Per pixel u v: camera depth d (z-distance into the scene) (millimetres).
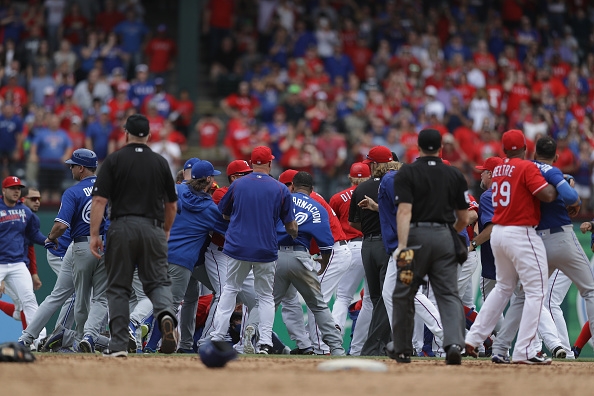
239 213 36438
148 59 81500
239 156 68938
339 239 40688
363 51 82188
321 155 67500
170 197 29266
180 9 79500
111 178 28531
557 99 77625
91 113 67750
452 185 28422
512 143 30484
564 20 91500
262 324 37406
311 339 41781
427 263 28234
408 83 78375
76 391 18641
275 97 74250
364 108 72500
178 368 24875
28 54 76375
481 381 21938
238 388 19547
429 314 34562
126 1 82562
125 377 21766
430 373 24328
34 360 26750
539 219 30781
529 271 30250
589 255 54625
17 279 41031
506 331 32344
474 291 50562
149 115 68562
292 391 19109
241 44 83688
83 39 80750
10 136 65062
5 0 83438
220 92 80500
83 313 36656
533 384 21609
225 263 40062
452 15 89500
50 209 60781
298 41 81625
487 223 36594
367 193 37844
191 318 40562
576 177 66312
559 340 37875
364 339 40125
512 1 89625
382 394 18750
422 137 28516
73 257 36375
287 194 36688
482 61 81812
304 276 38719
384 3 88188
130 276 28812
